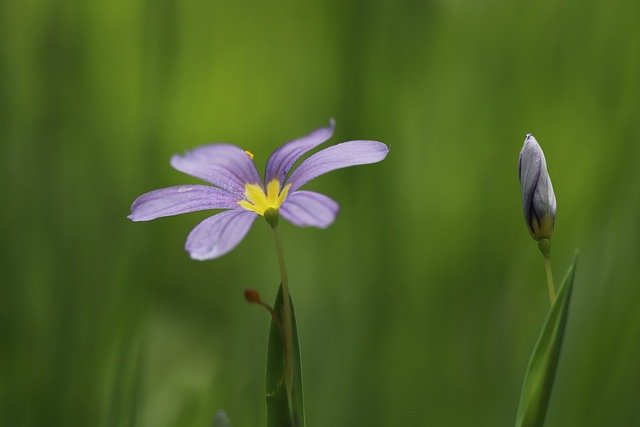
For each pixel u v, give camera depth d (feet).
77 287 1.06
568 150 1.30
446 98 1.30
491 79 1.32
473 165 1.28
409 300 1.14
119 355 1.02
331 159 0.83
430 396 1.10
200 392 1.10
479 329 1.15
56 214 1.12
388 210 1.17
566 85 1.32
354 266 1.15
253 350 1.06
